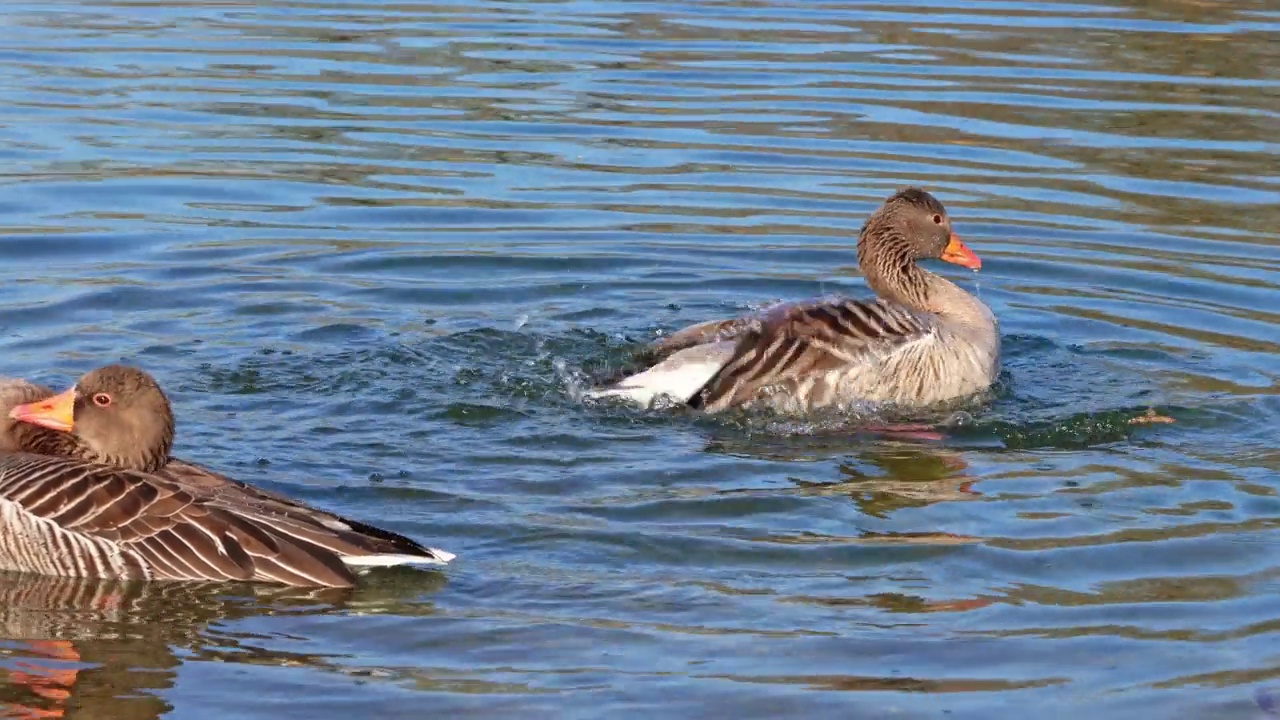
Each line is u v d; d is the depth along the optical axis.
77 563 11.34
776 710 9.63
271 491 12.76
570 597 11.13
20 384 12.57
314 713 9.58
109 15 28.11
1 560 11.52
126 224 19.14
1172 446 14.19
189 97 23.62
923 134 22.47
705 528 12.28
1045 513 12.62
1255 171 21.27
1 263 17.78
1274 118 23.06
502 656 10.31
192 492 11.63
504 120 22.98
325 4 29.23
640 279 18.19
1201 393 15.34
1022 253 18.94
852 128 22.69
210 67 25.05
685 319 17.25
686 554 11.84
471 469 13.41
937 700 9.77
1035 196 20.45
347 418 14.41
